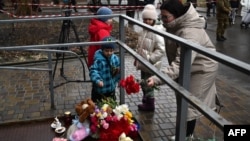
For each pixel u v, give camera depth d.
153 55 3.71
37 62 6.64
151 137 3.49
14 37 9.00
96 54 3.43
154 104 4.24
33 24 10.93
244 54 8.04
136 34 9.32
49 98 4.64
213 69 2.77
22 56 7.06
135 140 2.83
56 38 9.02
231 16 13.46
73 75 5.77
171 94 4.80
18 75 5.85
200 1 19.42
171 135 3.52
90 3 15.58
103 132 2.72
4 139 2.84
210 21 14.50
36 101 4.53
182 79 1.91
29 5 11.70
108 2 16.70
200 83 2.76
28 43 8.34
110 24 4.14
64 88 5.10
